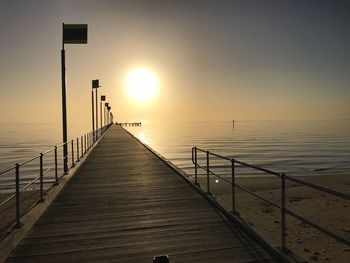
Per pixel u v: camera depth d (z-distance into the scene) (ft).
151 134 444.55
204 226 22.41
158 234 21.04
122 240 20.13
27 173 112.16
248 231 20.74
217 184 72.54
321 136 362.53
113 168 49.55
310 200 57.26
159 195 31.78
